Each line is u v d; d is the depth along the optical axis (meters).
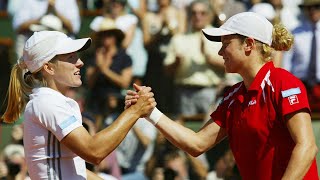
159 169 26.39
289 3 29.39
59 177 14.85
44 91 14.98
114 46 28.78
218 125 16.48
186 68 28.67
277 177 15.35
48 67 15.09
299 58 28.64
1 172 25.44
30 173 15.11
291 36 15.71
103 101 28.28
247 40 15.55
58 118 14.70
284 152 15.29
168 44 29.09
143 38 29.27
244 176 15.84
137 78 29.03
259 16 15.75
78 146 14.70
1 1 31.55
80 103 27.97
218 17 28.78
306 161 14.78
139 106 15.58
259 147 15.44
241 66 15.66
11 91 15.41
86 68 28.67
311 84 28.67
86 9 31.20
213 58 28.50
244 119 15.55
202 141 16.55
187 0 29.20
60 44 15.05
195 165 26.34
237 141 15.77
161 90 28.88
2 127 26.66
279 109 15.18
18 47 30.00
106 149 14.80
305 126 14.98
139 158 26.53
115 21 29.34
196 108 28.50
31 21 29.92
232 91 16.22
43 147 14.85
